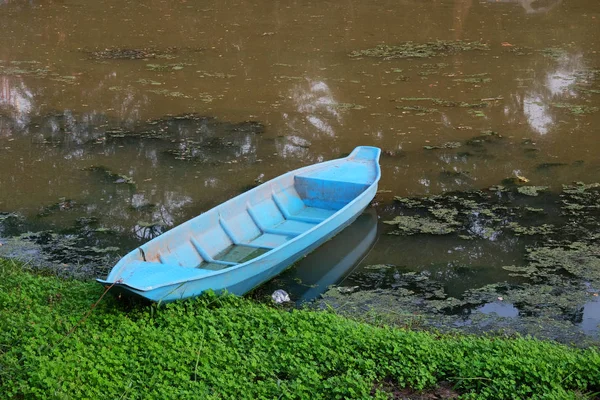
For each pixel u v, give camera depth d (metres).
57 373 4.88
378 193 9.65
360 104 13.30
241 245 7.91
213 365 5.19
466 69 15.50
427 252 8.09
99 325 5.75
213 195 9.59
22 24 19.95
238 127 12.18
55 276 7.13
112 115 12.80
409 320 6.65
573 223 8.71
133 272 6.22
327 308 6.89
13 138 11.66
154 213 9.03
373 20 20.39
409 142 11.45
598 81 14.59
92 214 8.98
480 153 10.99
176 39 18.39
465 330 6.48
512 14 21.08
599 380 5.19
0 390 4.72
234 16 21.03
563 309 6.89
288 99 13.65
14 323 5.55
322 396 4.94
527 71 15.32
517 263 7.80
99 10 21.91
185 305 6.08
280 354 5.36
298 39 18.30
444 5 22.28
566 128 12.03
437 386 5.21
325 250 8.10
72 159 10.82
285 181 9.02
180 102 13.49
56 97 13.77
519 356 5.41
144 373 5.04
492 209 9.13
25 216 8.89
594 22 19.98
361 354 5.46
